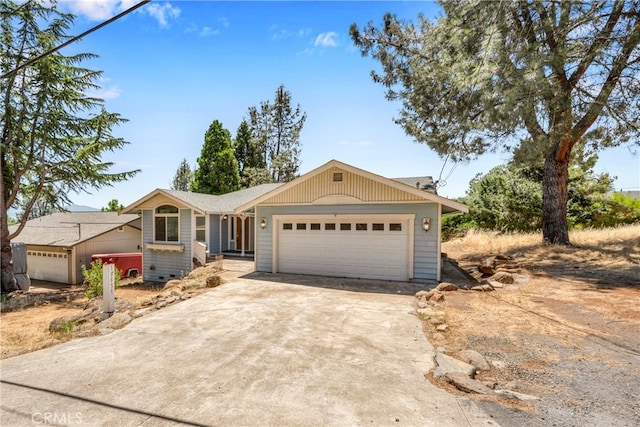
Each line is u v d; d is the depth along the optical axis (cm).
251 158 3519
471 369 373
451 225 2231
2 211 1309
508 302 654
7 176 1370
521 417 282
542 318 548
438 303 662
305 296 764
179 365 402
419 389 336
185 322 576
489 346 443
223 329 536
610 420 276
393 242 951
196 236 1482
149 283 1488
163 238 1532
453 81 1053
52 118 1346
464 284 855
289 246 1080
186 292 817
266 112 3641
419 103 1320
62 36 1327
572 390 328
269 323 566
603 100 930
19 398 332
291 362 406
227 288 855
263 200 1096
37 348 485
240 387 346
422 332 513
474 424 274
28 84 1295
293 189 1065
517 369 376
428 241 914
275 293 796
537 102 884
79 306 1029
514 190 1912
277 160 3488
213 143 2884
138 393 337
